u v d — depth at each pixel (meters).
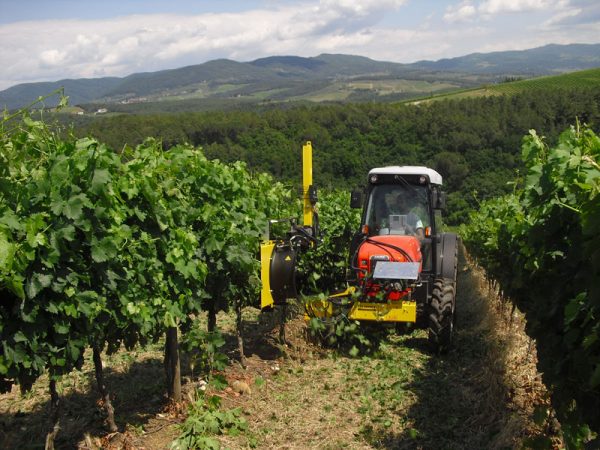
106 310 4.47
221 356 5.94
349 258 8.34
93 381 6.52
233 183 6.93
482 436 5.12
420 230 8.09
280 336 7.69
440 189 8.73
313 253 7.93
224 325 9.09
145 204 5.20
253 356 7.46
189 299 5.77
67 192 4.07
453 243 8.45
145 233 5.06
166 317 5.28
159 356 7.53
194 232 6.20
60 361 4.16
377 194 8.36
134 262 4.95
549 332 4.20
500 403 5.50
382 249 7.56
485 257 13.09
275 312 9.04
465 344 7.89
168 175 5.76
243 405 5.89
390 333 8.29
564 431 3.85
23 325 3.92
